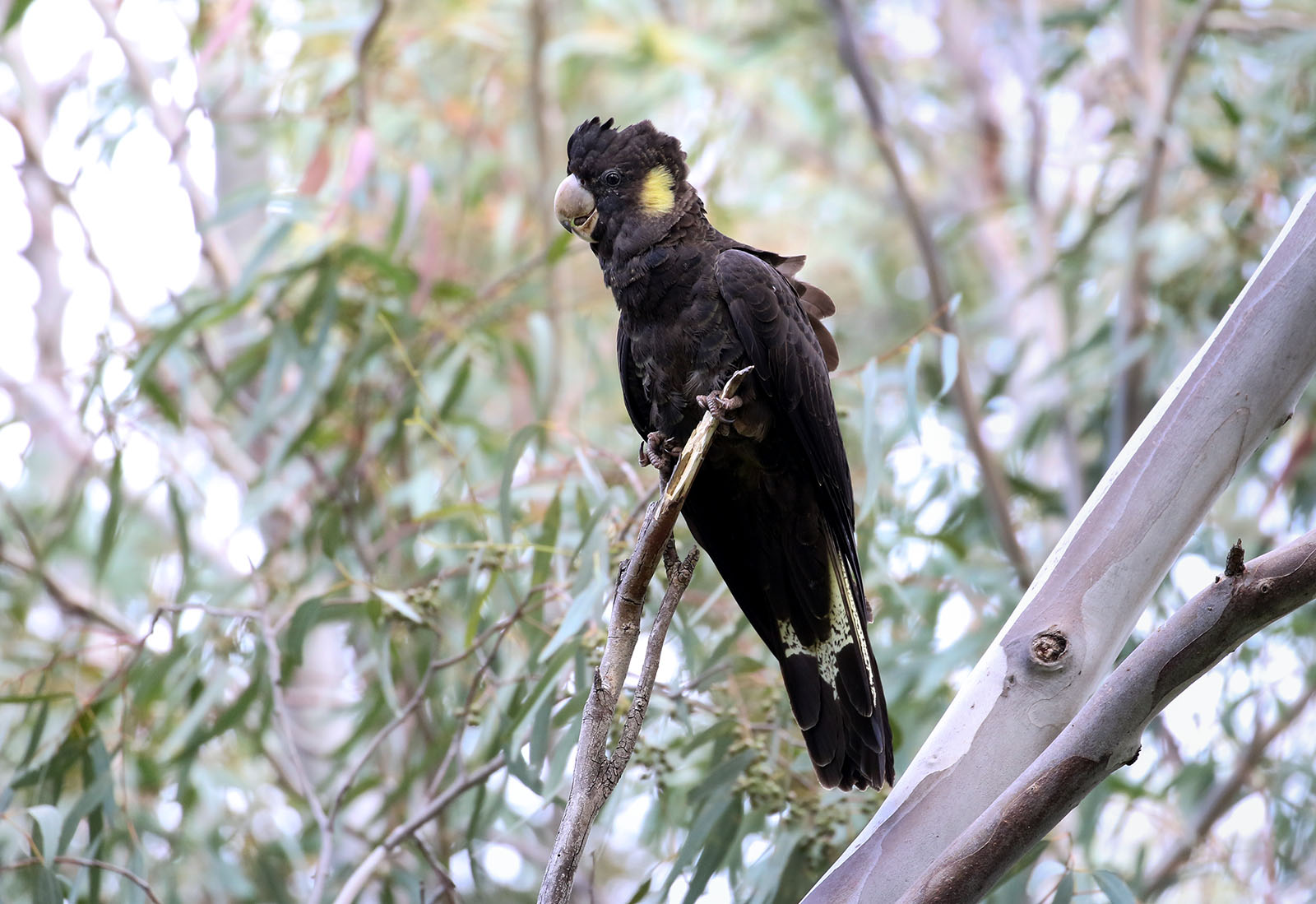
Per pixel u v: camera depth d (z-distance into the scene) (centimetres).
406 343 1020
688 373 689
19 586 1098
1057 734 542
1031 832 489
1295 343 553
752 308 673
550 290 1131
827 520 696
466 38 1341
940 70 1788
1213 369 562
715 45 1352
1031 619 557
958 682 1016
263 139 1277
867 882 532
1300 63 1170
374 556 1029
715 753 792
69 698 859
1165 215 1204
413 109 1310
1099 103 1454
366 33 1121
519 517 959
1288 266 560
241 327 1277
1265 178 1145
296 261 1028
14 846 873
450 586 984
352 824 1095
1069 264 1217
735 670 819
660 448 705
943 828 536
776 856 767
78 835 1002
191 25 1167
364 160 1007
